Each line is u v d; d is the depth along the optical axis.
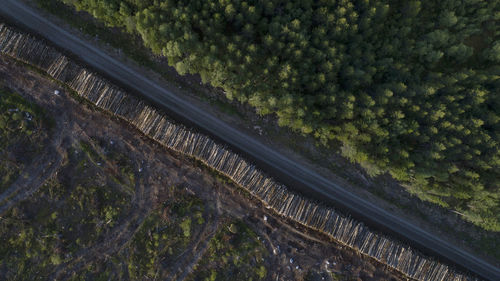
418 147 38.78
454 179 39.06
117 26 38.34
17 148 38.25
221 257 39.72
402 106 36.97
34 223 38.34
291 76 34.75
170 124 38.81
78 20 39.59
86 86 38.47
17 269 37.88
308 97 36.00
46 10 39.50
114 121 39.59
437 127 37.91
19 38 37.97
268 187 39.31
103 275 38.66
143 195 39.62
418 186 39.50
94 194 39.00
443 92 38.72
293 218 39.72
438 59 38.94
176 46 32.50
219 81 34.91
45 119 39.03
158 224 39.50
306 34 35.12
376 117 36.81
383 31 39.03
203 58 34.06
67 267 38.47
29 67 39.06
